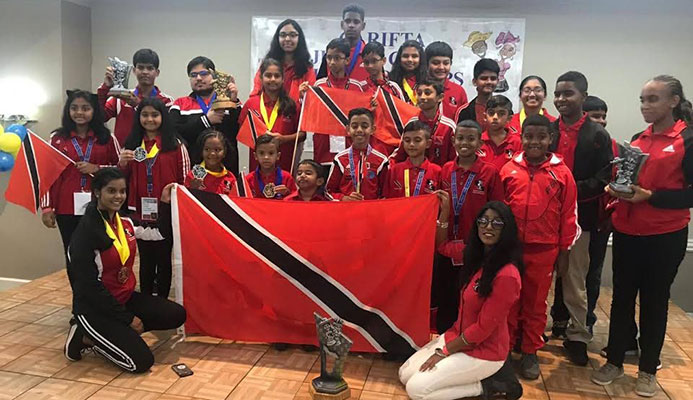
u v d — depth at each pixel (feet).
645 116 9.75
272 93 13.65
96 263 10.38
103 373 10.36
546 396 10.05
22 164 12.26
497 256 9.37
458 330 9.96
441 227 10.82
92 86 19.17
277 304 11.25
